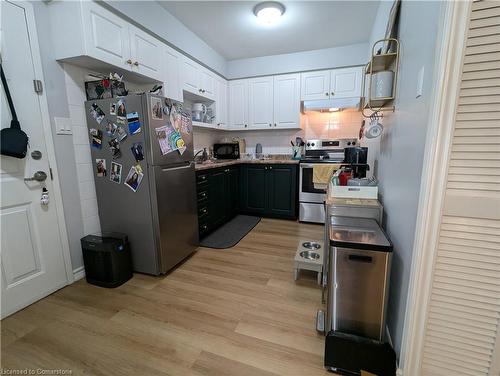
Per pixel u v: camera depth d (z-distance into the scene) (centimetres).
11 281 156
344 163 309
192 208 236
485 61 77
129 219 199
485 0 74
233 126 395
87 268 190
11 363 121
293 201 346
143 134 181
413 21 112
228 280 195
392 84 142
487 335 91
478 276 89
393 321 128
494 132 80
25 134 150
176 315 155
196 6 232
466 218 86
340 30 283
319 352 126
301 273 205
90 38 169
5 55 147
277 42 315
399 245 121
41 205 170
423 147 92
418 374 101
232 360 122
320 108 334
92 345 131
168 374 115
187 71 281
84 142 196
